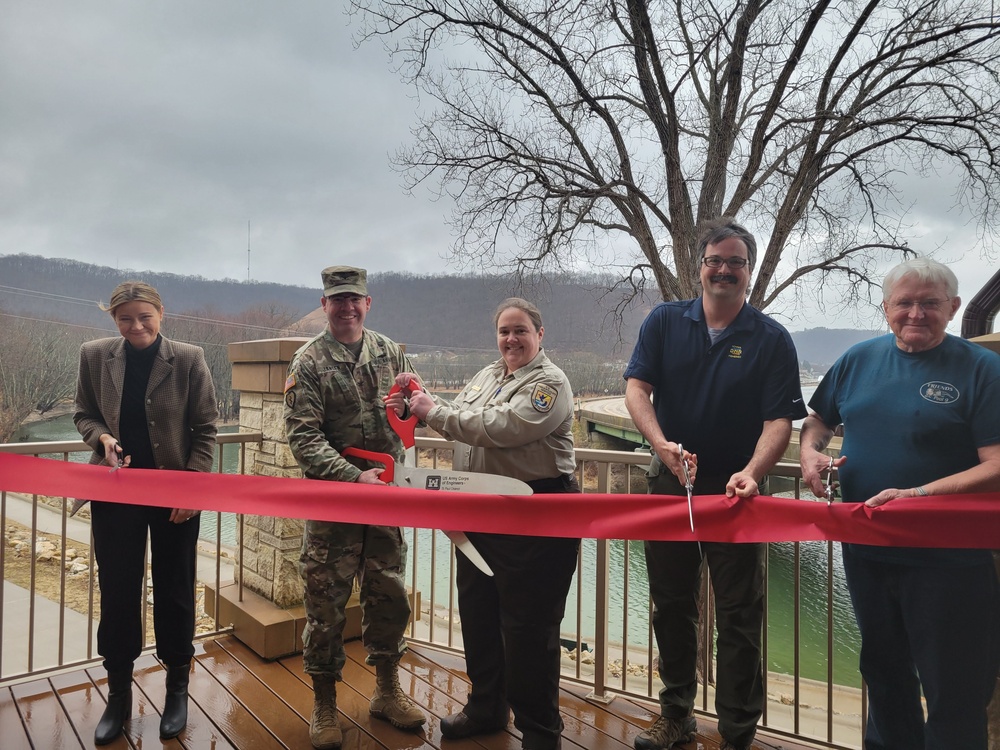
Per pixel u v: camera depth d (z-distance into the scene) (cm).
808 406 201
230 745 222
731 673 196
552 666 204
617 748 225
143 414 228
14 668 411
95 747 219
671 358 203
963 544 160
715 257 191
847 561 184
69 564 710
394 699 238
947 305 166
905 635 176
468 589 228
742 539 185
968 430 162
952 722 162
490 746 224
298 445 217
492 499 201
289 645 293
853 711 428
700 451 200
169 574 231
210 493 218
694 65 755
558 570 201
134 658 231
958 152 701
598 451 252
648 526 193
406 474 210
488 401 212
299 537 314
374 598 236
